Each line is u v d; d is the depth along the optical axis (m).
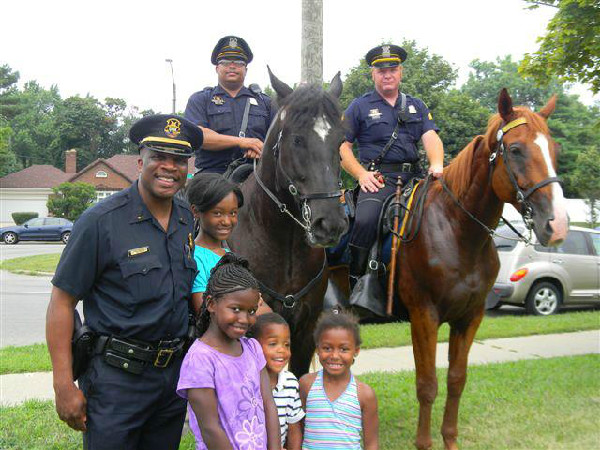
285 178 3.11
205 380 2.20
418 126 4.51
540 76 7.04
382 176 4.31
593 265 10.23
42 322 9.43
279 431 2.40
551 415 4.76
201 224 2.79
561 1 6.30
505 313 10.63
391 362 6.74
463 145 21.66
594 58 6.57
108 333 2.30
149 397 2.36
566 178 31.02
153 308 2.33
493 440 4.24
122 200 2.37
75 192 36.84
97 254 2.29
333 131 3.05
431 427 4.57
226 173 4.04
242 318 2.24
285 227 3.32
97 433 2.27
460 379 3.97
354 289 4.17
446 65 22.22
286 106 3.21
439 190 4.04
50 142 64.38
